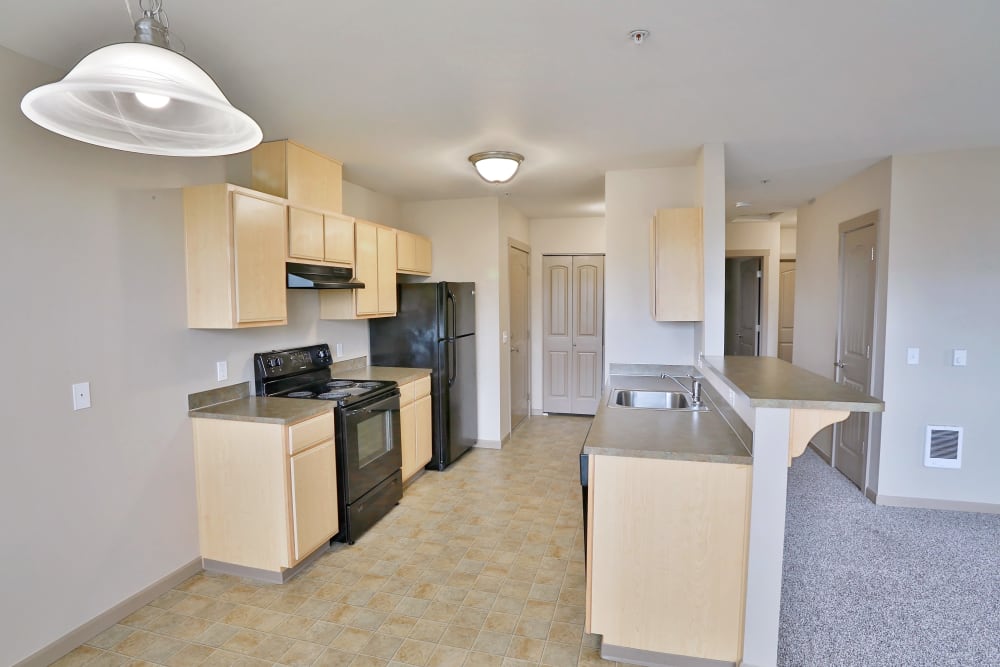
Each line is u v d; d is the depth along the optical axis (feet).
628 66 6.91
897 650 7.04
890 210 11.58
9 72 6.34
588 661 6.89
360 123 9.05
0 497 6.26
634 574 6.77
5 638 6.33
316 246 10.46
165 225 8.36
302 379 11.37
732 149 10.78
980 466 11.51
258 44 6.23
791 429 6.32
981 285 11.23
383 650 7.07
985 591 8.45
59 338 6.88
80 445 7.15
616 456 6.75
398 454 12.05
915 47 6.39
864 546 10.02
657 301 10.72
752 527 6.37
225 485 8.82
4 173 6.27
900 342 11.75
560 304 20.92
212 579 8.86
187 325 8.78
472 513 11.60
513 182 13.62
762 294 21.58
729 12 5.58
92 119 4.20
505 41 6.21
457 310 14.79
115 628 7.52
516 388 19.04
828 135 9.91
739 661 6.56
